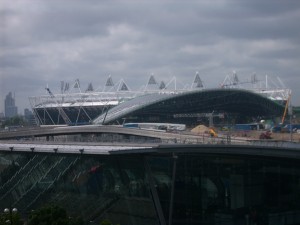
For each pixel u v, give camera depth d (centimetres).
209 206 7969
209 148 7838
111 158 7706
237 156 8206
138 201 7731
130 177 7694
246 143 9481
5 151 9319
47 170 8638
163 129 17775
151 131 15725
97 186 7981
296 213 8612
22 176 9094
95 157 7869
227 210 8088
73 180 8256
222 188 8081
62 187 8444
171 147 7469
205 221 7931
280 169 8581
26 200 8988
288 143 9806
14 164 9256
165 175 7688
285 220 8512
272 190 8462
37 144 9419
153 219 7738
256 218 8256
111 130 17262
